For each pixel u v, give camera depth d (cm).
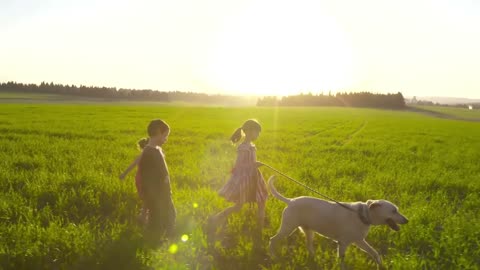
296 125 3834
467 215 802
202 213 746
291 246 633
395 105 15288
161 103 15712
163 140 668
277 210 766
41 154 1374
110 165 1207
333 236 572
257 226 698
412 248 628
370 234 671
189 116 4828
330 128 3634
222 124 3516
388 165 1423
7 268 517
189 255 560
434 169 1369
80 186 885
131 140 1973
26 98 13350
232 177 697
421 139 2702
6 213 713
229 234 678
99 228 676
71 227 628
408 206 862
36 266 525
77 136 2150
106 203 801
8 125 2645
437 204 871
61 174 1015
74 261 538
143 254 550
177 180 1049
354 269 559
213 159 1435
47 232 600
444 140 2689
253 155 696
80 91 17488
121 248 566
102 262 538
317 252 600
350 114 7269
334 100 15612
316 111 8238
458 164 1513
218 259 584
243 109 8088
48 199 830
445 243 622
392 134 3067
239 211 752
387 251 645
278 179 1056
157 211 645
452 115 11300
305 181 1077
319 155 1658
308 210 575
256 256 600
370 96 15688
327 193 930
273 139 2308
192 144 1967
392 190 1026
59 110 5072
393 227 543
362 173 1273
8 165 1135
